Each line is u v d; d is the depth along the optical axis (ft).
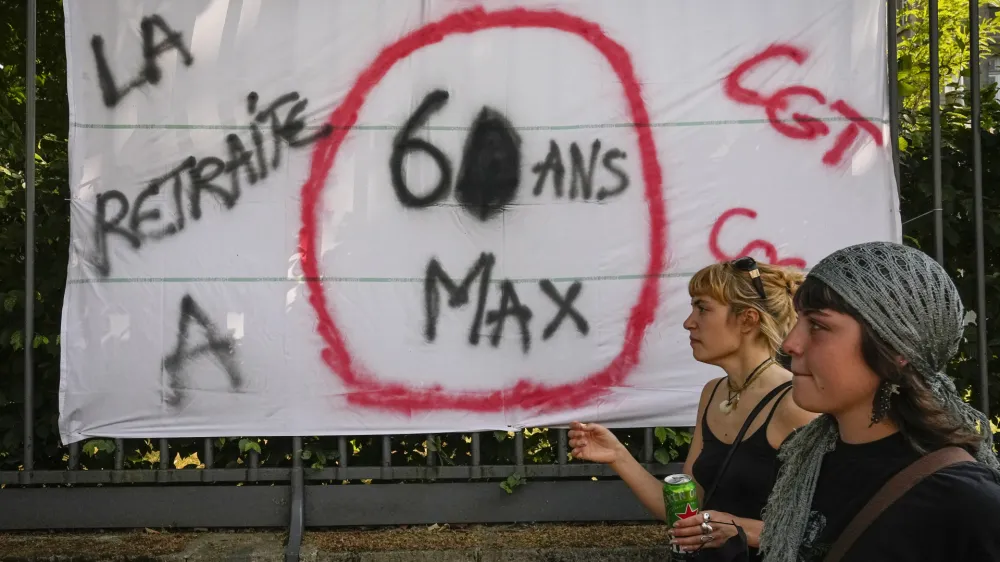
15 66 19.42
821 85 14.15
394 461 14.83
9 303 14.23
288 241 13.98
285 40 13.97
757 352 9.14
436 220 14.03
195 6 13.93
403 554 13.56
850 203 14.15
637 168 14.08
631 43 14.08
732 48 14.11
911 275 5.15
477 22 14.06
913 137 15.52
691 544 7.70
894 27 14.33
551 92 14.08
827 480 5.58
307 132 13.98
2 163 16.11
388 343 14.02
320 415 13.99
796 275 9.43
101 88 13.88
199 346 13.93
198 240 13.94
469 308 14.05
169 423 13.94
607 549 13.65
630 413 14.11
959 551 4.92
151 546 13.83
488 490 14.35
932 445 5.18
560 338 14.08
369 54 14.01
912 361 5.12
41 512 14.19
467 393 14.05
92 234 13.87
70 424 13.89
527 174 14.07
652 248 14.10
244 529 14.48
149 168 13.91
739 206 14.11
